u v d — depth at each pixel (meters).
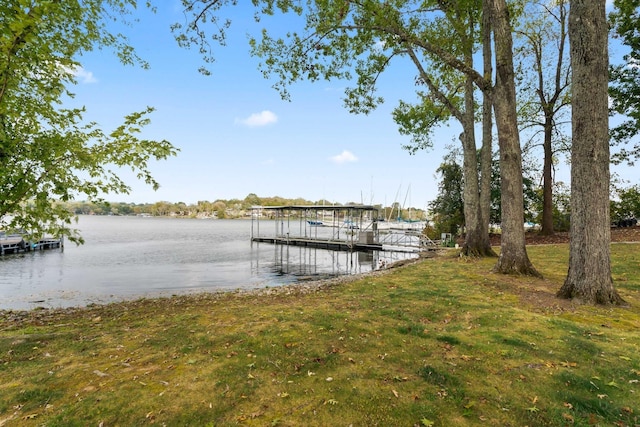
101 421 2.88
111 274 18.86
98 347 4.68
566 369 3.68
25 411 3.06
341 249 30.16
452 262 13.27
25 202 5.33
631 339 4.55
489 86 9.98
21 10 3.65
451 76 17.12
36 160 5.32
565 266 11.20
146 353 4.41
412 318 5.79
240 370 3.80
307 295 8.84
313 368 3.81
